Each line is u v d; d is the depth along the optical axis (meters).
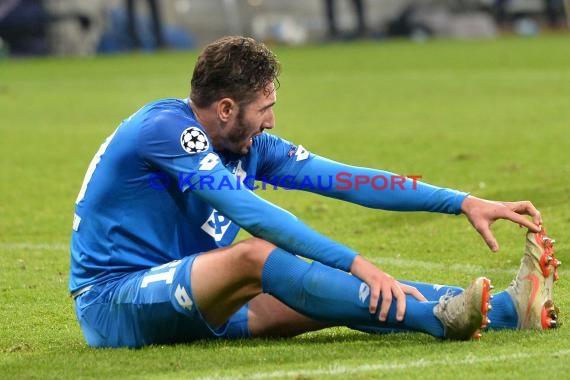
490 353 16.47
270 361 16.58
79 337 19.66
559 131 53.25
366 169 19.16
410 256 27.25
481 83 86.38
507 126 56.75
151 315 17.25
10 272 26.62
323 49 137.38
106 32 145.62
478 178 40.09
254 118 17.70
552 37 151.25
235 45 17.48
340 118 64.81
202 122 17.78
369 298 16.72
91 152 52.22
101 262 17.80
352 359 16.48
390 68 105.44
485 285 16.38
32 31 141.12
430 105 71.00
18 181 43.53
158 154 17.33
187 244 18.14
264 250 16.78
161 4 150.50
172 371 16.12
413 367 15.81
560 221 30.16
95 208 17.81
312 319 17.86
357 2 159.38
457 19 161.12
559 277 23.48
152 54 136.00
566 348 16.77
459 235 29.20
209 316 17.39
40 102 80.50
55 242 31.25
